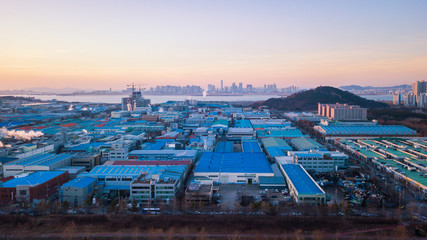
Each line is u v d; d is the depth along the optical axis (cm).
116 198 16388
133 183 15938
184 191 17262
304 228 12925
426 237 12025
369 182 18938
